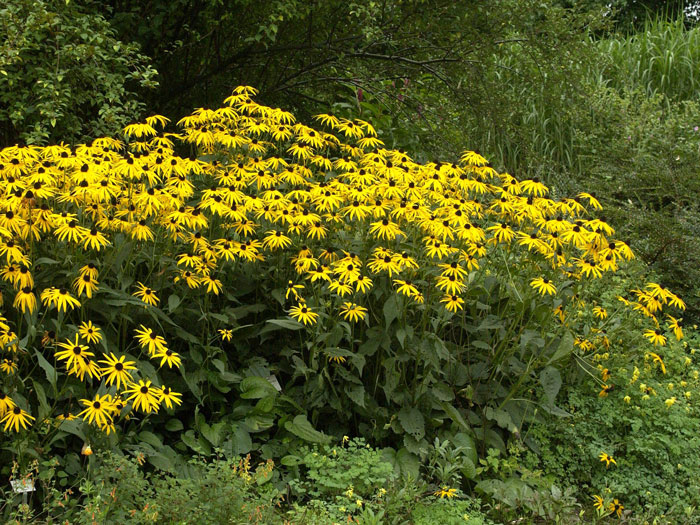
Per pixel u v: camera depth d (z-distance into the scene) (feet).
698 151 22.57
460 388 12.07
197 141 12.67
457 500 10.29
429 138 22.66
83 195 10.23
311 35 21.24
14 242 9.70
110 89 16.42
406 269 11.38
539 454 11.82
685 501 11.18
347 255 11.43
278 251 11.74
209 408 11.41
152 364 10.87
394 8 19.95
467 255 11.66
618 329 12.53
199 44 21.83
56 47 15.93
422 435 11.09
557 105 22.62
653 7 49.60
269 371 11.64
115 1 20.30
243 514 8.53
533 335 11.40
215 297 12.03
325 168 14.23
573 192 22.00
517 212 12.26
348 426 11.71
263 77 22.70
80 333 9.18
